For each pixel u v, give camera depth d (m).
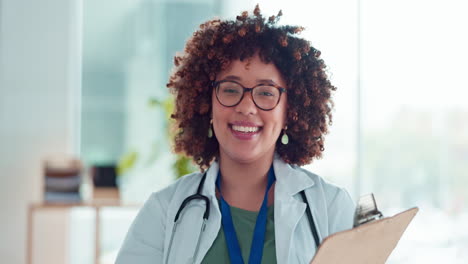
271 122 1.44
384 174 4.47
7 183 3.98
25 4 4.02
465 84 4.45
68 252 3.98
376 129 4.46
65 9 4.08
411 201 4.47
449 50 4.45
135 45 4.27
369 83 4.45
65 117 4.07
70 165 3.64
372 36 4.43
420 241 4.45
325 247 1.15
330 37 4.40
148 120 4.27
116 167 3.71
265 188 1.52
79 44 4.20
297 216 1.47
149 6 4.28
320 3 4.38
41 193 3.99
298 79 1.53
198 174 1.62
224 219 1.48
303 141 1.60
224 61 1.45
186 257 1.46
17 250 3.97
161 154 4.24
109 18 4.24
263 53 1.44
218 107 1.44
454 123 4.48
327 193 1.56
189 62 1.59
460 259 4.42
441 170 4.48
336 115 4.45
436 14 4.44
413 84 4.45
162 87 4.29
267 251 1.44
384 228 1.23
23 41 4.02
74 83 4.16
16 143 4.00
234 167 1.50
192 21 4.30
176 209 1.52
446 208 4.49
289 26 1.52
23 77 4.01
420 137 4.48
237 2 4.32
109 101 4.24
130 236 1.54
